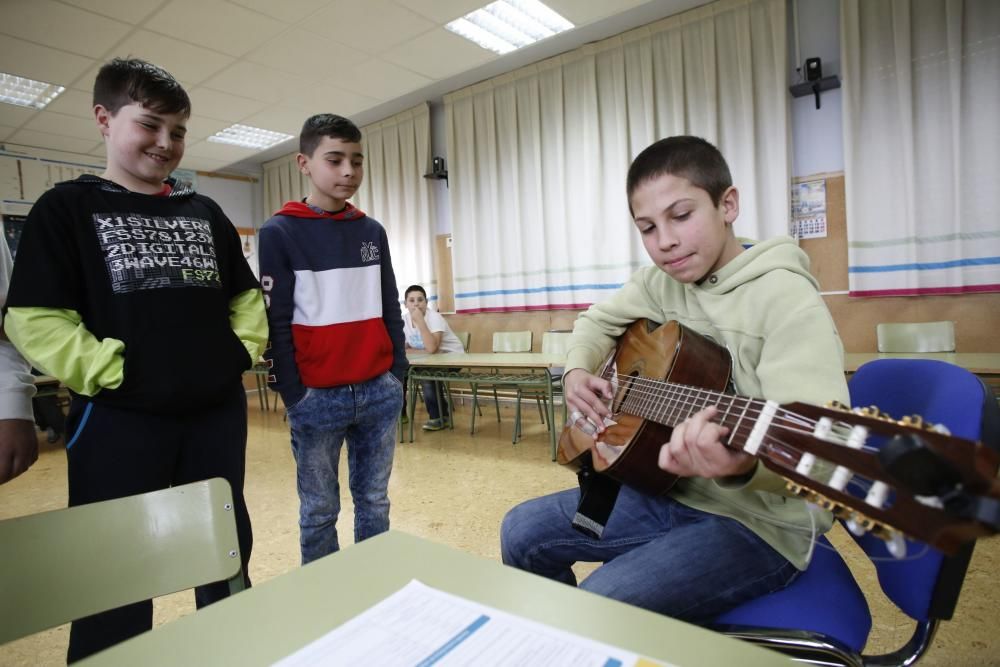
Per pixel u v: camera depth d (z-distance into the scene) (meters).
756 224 3.69
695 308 0.99
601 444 0.96
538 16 3.83
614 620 0.48
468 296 5.20
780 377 0.72
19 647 1.64
